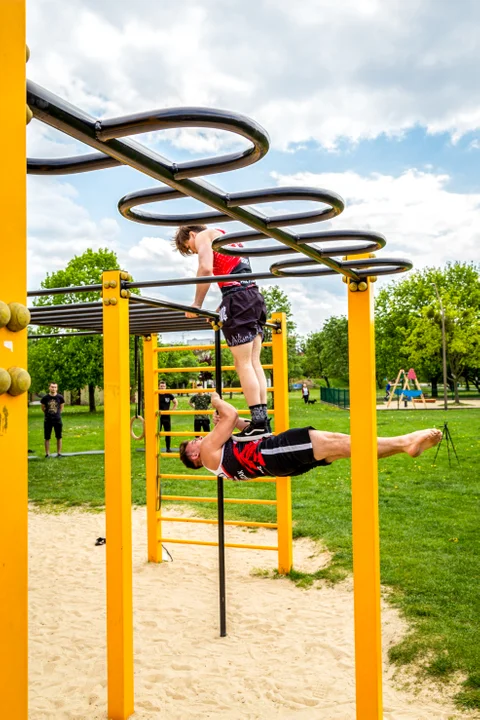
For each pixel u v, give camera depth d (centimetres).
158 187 158
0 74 90
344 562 568
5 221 91
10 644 92
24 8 94
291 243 208
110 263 3384
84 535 720
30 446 1734
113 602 326
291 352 4112
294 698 343
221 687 360
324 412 2978
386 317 4331
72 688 363
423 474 1040
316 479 1049
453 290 4181
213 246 227
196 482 1062
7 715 91
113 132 113
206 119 110
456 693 330
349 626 435
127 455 330
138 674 378
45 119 108
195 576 569
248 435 305
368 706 252
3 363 91
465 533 634
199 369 572
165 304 347
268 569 577
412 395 3419
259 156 126
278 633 431
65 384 3222
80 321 472
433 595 459
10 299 91
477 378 4941
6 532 92
